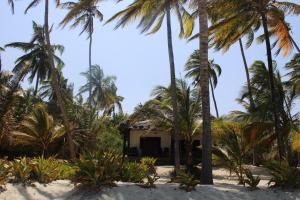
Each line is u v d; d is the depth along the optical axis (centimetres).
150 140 3222
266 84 2425
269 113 2325
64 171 1395
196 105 2620
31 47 4709
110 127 4122
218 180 1948
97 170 1186
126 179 1348
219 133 1905
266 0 2052
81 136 3212
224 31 2130
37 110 2847
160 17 2356
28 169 1275
